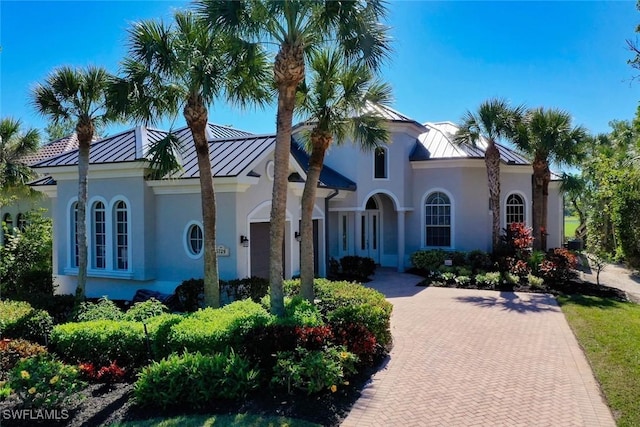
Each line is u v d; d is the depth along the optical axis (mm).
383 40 10227
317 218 19328
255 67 11531
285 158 10477
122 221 16141
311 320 9227
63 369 6965
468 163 22719
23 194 21469
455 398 7355
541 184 22469
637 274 22703
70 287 17344
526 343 10453
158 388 6949
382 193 23172
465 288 18250
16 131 20172
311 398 7176
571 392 7582
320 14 9953
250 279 13898
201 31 10633
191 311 13773
